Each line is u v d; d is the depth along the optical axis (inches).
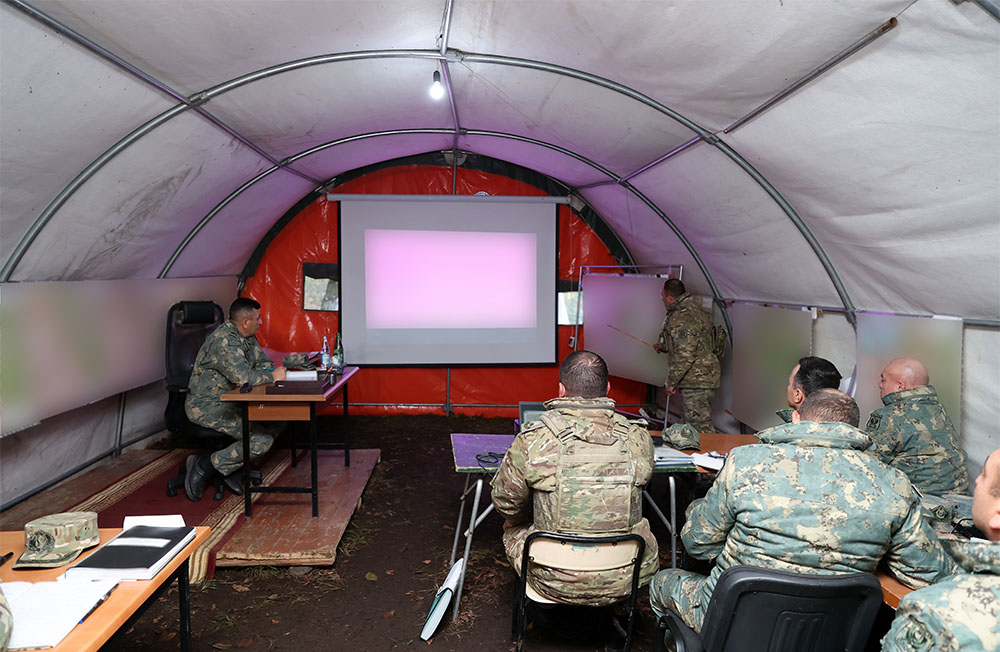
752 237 163.8
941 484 102.8
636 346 240.8
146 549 68.1
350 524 155.7
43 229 132.7
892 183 103.7
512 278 263.3
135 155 136.7
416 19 116.3
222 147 163.3
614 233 265.7
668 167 169.8
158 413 219.9
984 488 55.5
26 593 58.1
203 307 186.5
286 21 108.4
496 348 264.4
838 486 68.1
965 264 101.8
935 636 46.8
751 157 133.0
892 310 130.0
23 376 137.8
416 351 261.7
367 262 257.3
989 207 91.3
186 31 102.7
